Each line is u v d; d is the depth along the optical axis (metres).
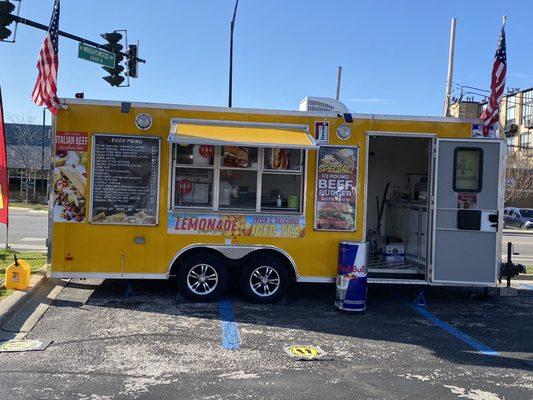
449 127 8.02
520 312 7.96
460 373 5.18
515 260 15.14
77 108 7.48
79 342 5.70
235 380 4.77
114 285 8.62
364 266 7.45
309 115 7.83
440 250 8.02
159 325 6.45
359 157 7.88
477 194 8.03
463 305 8.34
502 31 8.09
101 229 7.52
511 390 4.77
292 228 7.75
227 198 7.73
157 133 7.59
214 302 7.72
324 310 7.58
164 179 7.58
